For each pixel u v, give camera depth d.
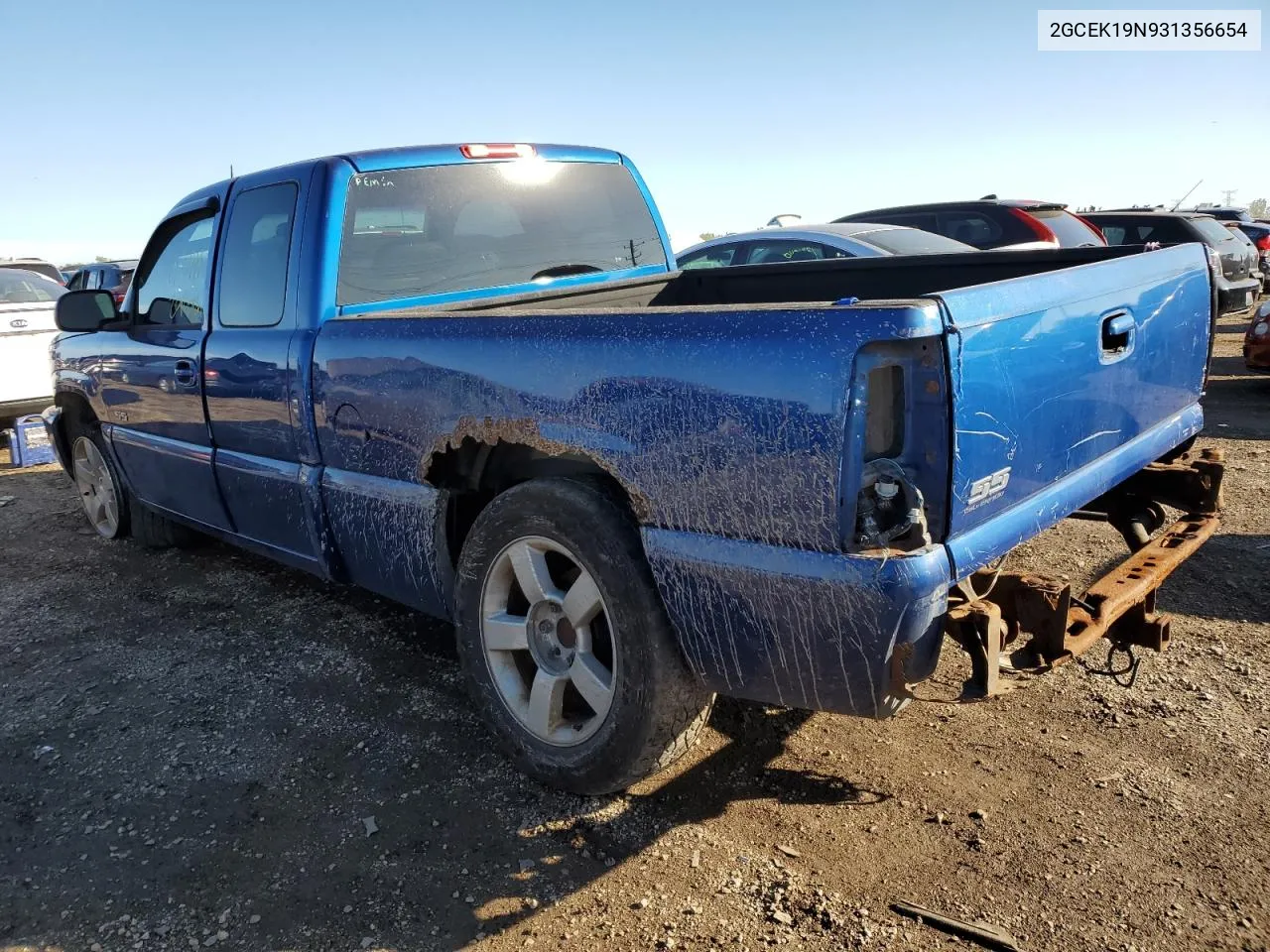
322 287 3.45
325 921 2.39
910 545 2.07
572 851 2.61
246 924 2.40
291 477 3.63
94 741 3.35
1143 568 2.68
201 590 4.79
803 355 2.08
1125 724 3.06
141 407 4.65
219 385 3.92
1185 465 3.13
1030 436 2.28
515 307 3.79
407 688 3.61
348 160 3.54
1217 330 13.82
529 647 2.87
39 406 8.52
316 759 3.15
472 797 2.88
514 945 2.28
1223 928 2.19
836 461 2.03
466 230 3.90
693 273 4.62
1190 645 3.57
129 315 4.82
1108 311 2.58
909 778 2.84
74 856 2.71
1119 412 2.72
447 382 2.88
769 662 2.29
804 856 2.52
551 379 2.59
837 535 2.07
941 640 2.14
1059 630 2.23
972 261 3.74
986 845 2.52
